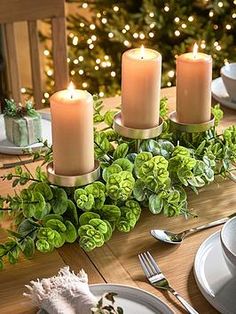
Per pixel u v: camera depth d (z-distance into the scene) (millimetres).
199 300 867
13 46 1889
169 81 2426
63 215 990
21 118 1294
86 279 864
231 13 2432
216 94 1601
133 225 1004
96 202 984
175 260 960
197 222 1068
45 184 982
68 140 953
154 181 1014
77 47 2590
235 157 1186
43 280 855
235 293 865
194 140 1184
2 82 2535
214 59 2410
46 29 2832
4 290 898
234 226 909
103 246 997
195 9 2514
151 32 2471
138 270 937
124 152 1069
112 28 2451
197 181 1084
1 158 1291
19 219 1002
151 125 1072
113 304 803
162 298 871
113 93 2557
